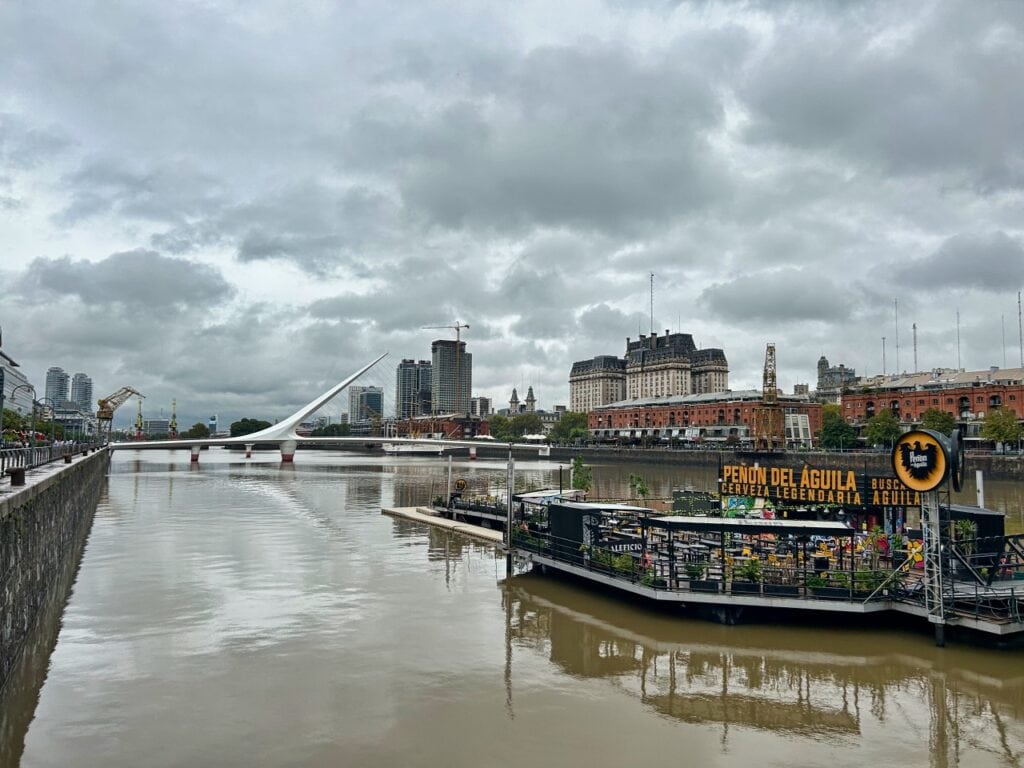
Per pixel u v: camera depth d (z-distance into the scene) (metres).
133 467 163.12
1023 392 142.62
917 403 160.25
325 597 33.59
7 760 17.31
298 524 59.47
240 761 17.42
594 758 17.78
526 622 29.64
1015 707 21.06
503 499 61.31
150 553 44.81
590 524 36.03
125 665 24.11
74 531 44.78
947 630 27.00
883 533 31.80
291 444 196.00
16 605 22.31
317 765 17.27
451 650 26.03
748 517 36.72
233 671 23.64
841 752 18.28
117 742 18.38
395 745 18.36
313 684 22.55
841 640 26.72
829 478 34.25
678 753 18.09
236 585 35.84
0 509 18.78
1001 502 82.38
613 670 24.03
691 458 169.25
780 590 28.03
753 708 20.97
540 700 21.47
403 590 35.25
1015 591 26.36
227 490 94.94
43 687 22.05
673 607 30.98
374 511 70.44
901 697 21.73
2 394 26.20
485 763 17.45
